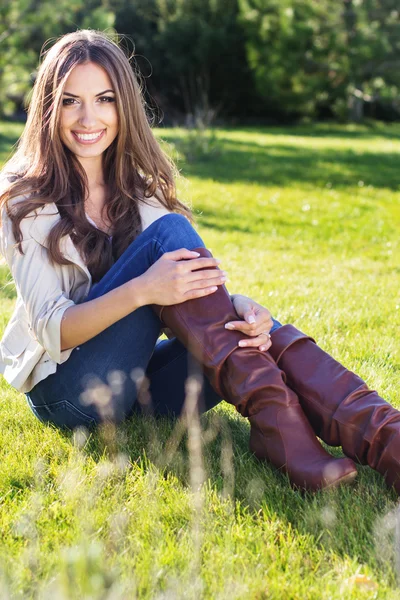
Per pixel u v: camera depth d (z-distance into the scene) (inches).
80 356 88.7
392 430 80.4
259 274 224.7
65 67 90.4
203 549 71.1
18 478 86.4
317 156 603.2
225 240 304.7
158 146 100.3
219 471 87.9
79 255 91.6
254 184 466.3
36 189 90.0
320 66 985.5
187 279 82.1
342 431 83.1
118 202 97.3
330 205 402.6
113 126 93.4
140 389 98.3
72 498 79.4
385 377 121.3
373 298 187.6
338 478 79.4
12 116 914.1
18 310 93.6
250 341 83.2
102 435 93.7
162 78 1060.5
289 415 82.7
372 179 491.8
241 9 1011.9
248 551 70.7
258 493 81.4
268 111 1070.4
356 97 1068.5
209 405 97.2
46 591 62.7
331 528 75.4
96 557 66.4
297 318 160.4
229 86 1045.8
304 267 247.0
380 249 297.7
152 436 94.6
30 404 98.2
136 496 81.0
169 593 63.2
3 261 95.7
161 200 101.5
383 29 1008.2
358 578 66.6
